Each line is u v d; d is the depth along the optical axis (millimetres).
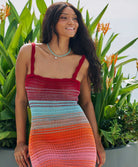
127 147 2367
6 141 2277
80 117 1865
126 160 2348
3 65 2645
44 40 1972
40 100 1834
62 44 1949
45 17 1969
